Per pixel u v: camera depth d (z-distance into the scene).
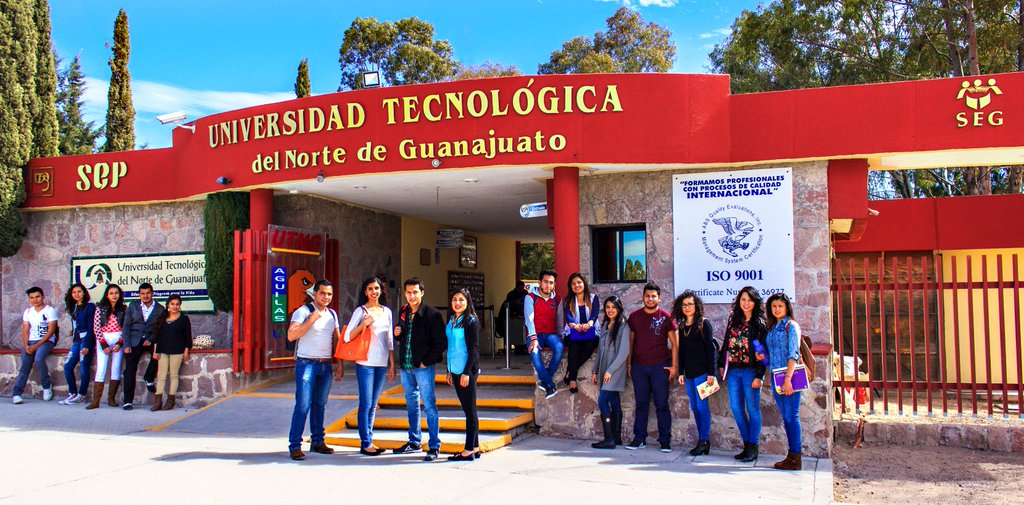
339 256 13.38
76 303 12.42
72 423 10.48
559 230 9.98
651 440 9.34
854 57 21.58
